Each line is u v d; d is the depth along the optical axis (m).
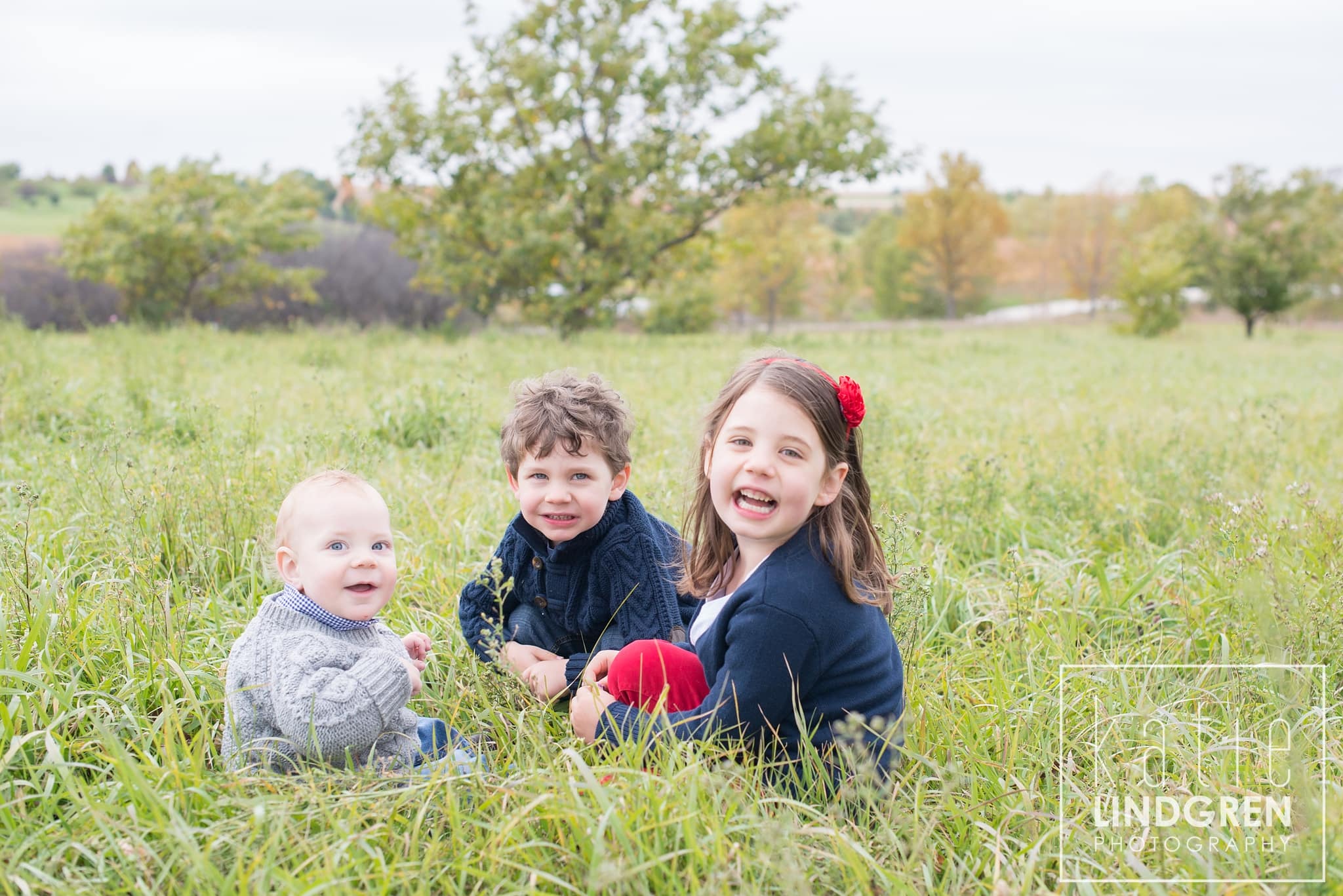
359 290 30.91
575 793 2.05
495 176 22.56
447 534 4.27
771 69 22.12
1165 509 5.21
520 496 2.97
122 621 2.97
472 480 5.39
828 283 57.66
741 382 2.56
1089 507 5.20
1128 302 36.16
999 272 57.41
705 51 21.39
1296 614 3.07
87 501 4.12
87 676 2.79
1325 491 5.80
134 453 4.72
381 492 4.59
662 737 2.39
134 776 2.10
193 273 25.56
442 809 2.22
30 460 5.14
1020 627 3.48
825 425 2.45
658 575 3.01
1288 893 1.97
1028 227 72.81
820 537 2.49
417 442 6.64
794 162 22.02
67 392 7.20
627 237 22.12
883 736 2.37
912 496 4.98
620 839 1.97
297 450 5.06
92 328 15.55
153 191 25.20
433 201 22.69
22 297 26.28
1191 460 5.93
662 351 17.64
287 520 2.52
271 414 7.33
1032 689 3.01
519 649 3.07
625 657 2.57
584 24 21.73
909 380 13.59
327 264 31.06
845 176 22.30
